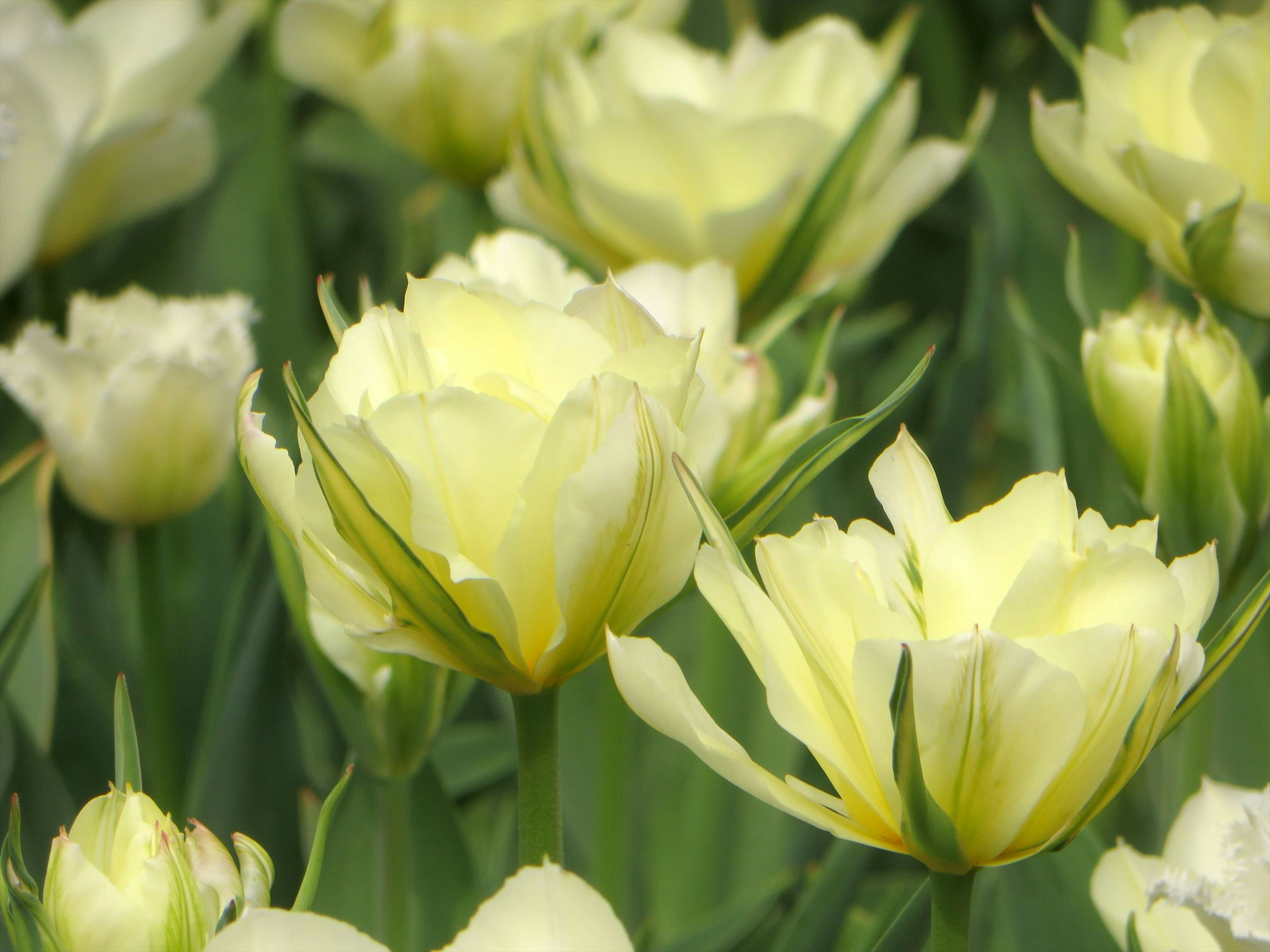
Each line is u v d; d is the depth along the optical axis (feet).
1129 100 5.76
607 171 6.00
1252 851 5.43
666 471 5.30
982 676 4.94
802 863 6.12
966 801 5.17
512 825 6.17
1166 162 5.67
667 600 5.34
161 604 5.94
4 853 5.32
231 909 5.30
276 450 5.34
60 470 5.96
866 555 5.32
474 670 5.32
